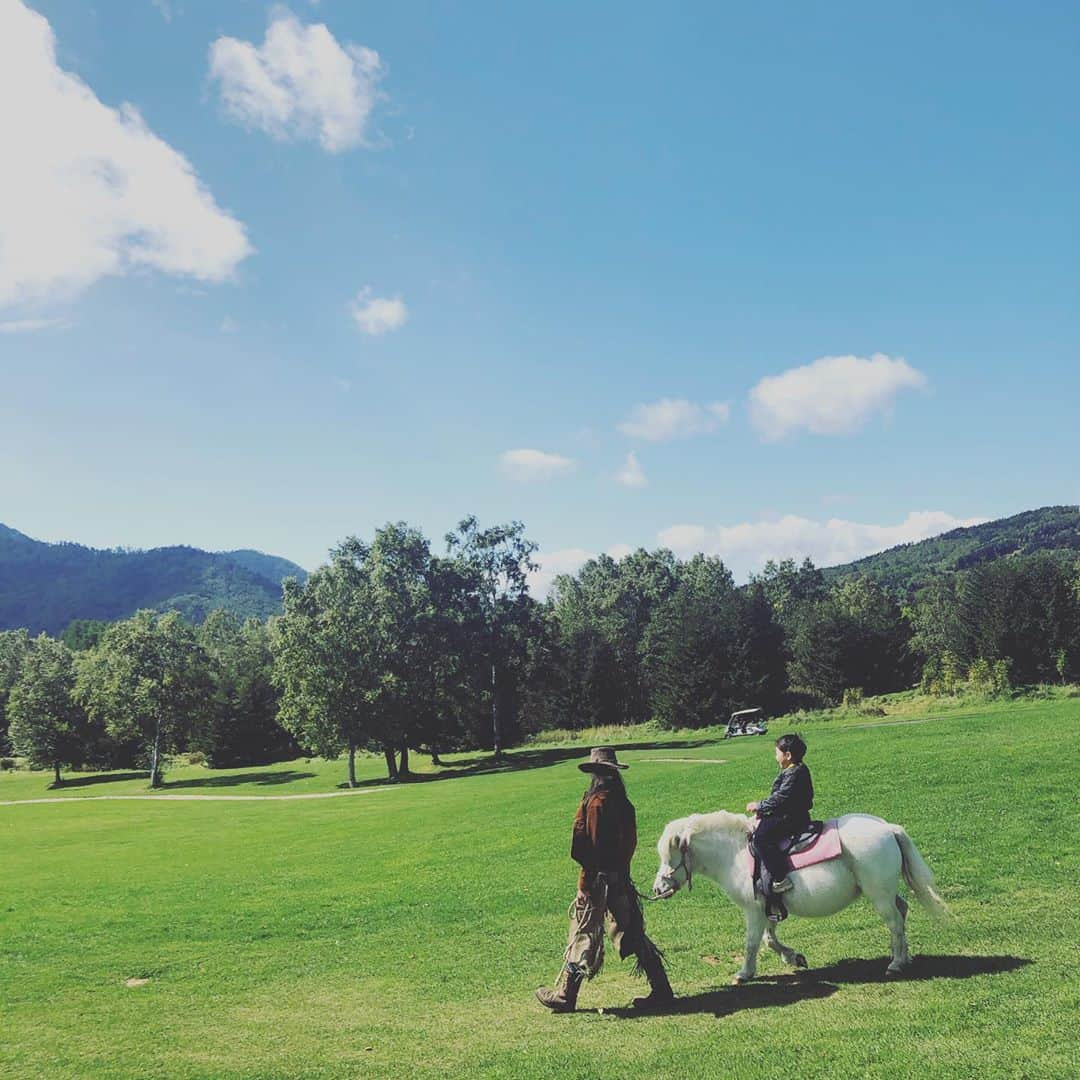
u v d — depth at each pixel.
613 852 8.92
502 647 77.38
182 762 104.06
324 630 66.06
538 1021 8.73
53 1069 8.33
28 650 142.50
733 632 77.00
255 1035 9.10
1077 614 66.81
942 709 54.97
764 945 10.52
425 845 24.19
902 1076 6.28
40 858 29.97
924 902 8.78
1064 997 7.46
